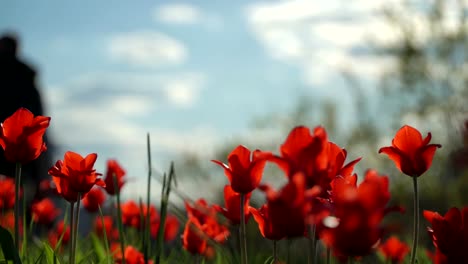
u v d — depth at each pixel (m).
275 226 1.17
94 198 2.03
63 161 1.44
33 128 1.38
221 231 1.67
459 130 3.78
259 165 1.34
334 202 1.25
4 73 3.91
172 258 1.83
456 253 1.35
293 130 1.19
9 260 1.34
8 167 3.27
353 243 1.10
